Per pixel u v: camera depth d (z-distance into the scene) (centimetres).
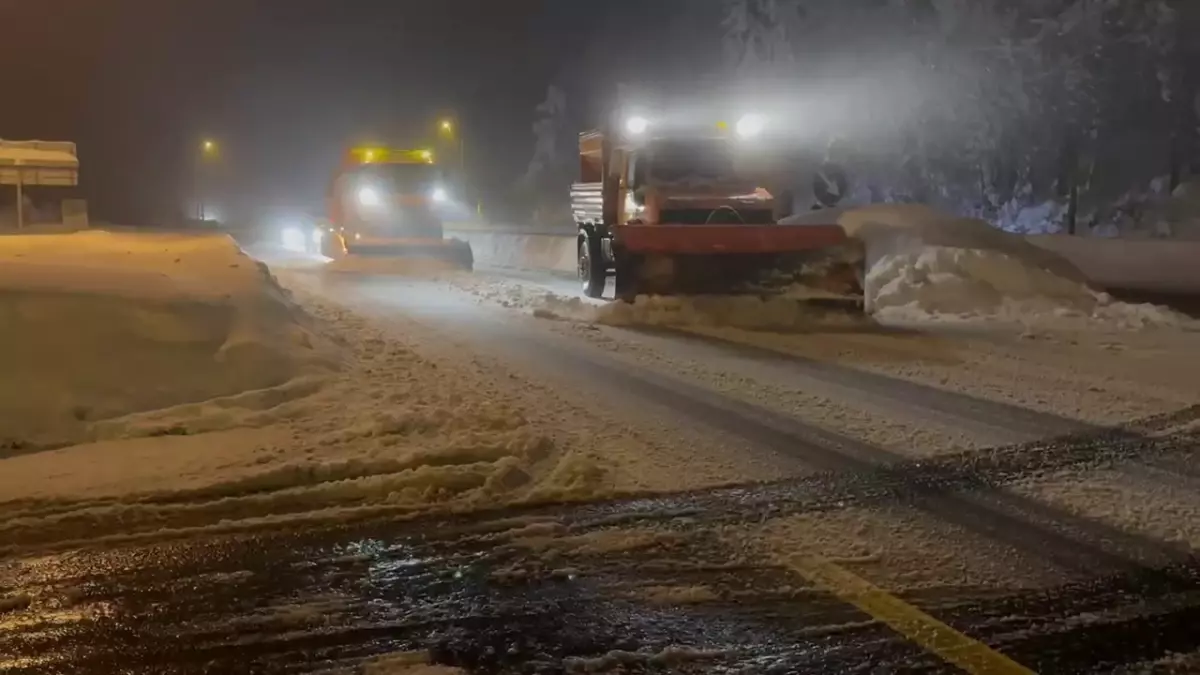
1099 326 1561
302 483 710
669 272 1556
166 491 686
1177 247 2962
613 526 625
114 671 446
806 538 603
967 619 492
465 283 2125
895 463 764
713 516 643
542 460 762
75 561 573
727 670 442
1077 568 555
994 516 641
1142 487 704
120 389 882
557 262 2855
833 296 1564
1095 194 4159
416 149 2672
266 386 952
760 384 1062
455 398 935
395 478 700
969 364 1202
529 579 545
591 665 445
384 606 512
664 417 902
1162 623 486
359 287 2033
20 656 461
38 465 747
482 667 445
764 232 1559
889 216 2041
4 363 849
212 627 489
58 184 3034
